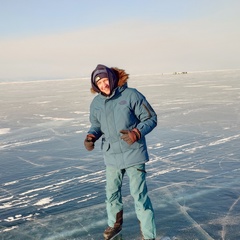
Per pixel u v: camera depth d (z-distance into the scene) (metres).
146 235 2.33
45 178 4.43
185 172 4.32
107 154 2.38
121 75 2.34
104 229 2.74
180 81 39.03
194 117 9.31
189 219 2.82
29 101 18.70
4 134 8.19
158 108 11.93
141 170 2.33
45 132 8.28
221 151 5.36
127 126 2.29
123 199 3.37
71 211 3.20
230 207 3.07
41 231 2.78
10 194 3.84
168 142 6.27
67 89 33.75
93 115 2.42
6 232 2.80
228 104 12.14
